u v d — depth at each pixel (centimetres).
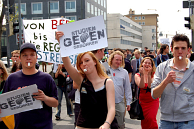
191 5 1203
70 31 302
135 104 472
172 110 318
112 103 271
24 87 295
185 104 311
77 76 300
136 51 942
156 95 318
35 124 307
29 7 4444
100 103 275
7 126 361
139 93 480
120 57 490
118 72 491
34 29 661
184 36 313
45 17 4450
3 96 295
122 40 7494
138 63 945
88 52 289
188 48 318
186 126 309
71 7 4419
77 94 483
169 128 323
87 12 4566
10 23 1191
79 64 295
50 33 653
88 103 278
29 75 315
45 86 315
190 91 313
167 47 858
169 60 335
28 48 307
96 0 5078
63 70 737
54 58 646
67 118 707
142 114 464
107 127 253
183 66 318
